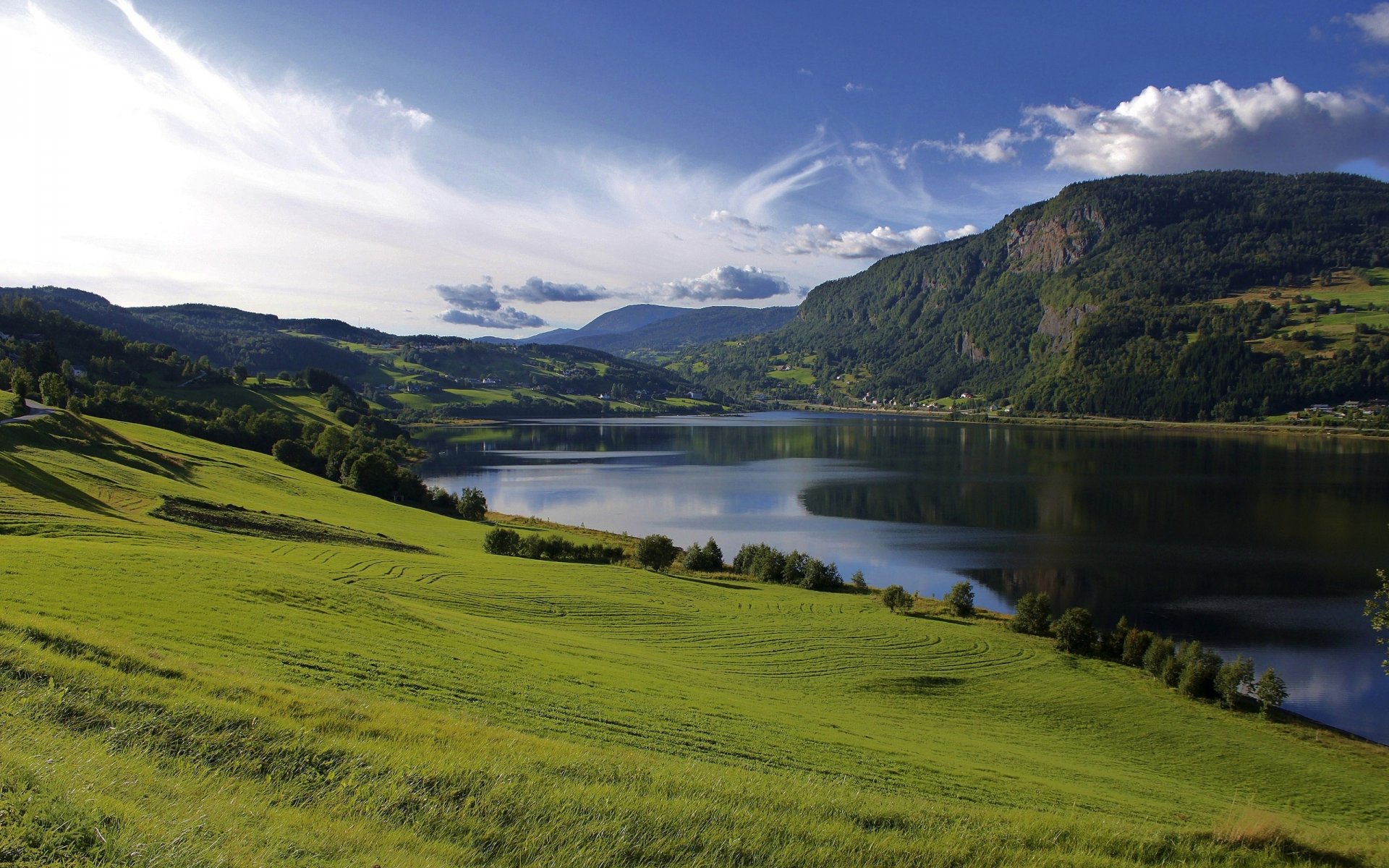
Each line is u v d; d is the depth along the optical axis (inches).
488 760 621.0
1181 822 929.5
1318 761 1481.3
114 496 2508.6
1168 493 5201.8
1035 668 1903.3
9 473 2260.1
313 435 5895.7
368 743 613.0
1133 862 588.4
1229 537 3875.5
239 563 1469.0
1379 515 4382.4
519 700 935.7
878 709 1508.4
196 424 5300.2
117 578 1154.0
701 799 602.5
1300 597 2869.1
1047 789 991.0
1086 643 2055.9
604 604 2110.0
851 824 597.0
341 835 454.6
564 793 569.3
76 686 590.6
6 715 513.7
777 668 1732.3
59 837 358.3
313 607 1253.7
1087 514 4495.6
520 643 1418.6
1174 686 1844.2
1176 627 2536.9
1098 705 1691.7
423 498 4426.7
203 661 812.6
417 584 2023.9
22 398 3919.8
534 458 7608.3
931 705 1606.8
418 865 431.8
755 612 2251.5
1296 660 2245.3
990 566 3326.8
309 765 556.1
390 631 1209.4
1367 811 1278.3
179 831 399.5
